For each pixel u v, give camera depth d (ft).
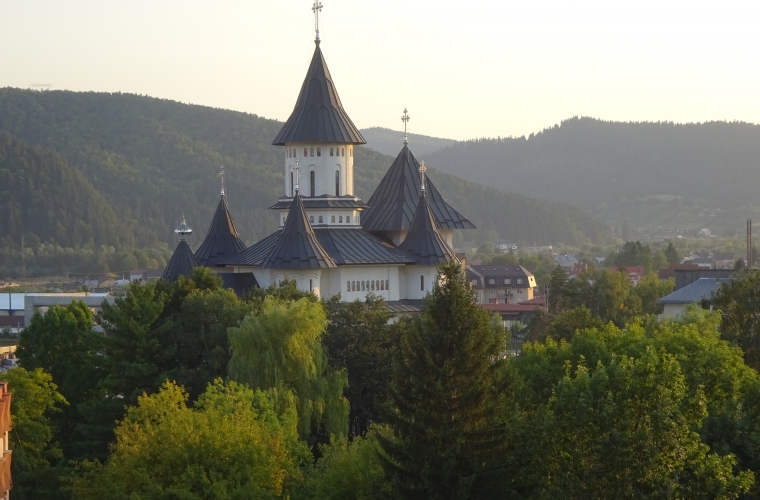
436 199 567.18
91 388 393.29
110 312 378.32
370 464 250.16
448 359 229.25
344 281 504.84
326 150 521.24
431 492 220.64
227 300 393.09
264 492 250.37
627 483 202.59
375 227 545.85
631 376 222.28
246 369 354.74
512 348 593.42
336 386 358.64
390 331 402.72
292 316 361.10
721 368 283.38
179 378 361.71
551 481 215.72
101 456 342.44
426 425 226.17
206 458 259.80
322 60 528.22
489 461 223.10
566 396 215.92
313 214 520.83
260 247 527.81
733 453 232.94
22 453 326.24
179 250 529.86
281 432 284.00
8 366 586.45
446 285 236.43
